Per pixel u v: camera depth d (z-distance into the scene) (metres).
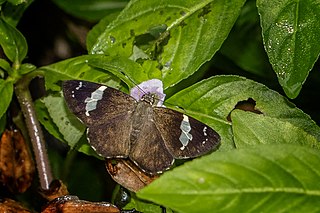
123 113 0.39
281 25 0.39
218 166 0.34
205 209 0.34
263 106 0.40
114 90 0.39
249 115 0.39
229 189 0.34
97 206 0.40
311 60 0.39
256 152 0.35
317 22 0.39
